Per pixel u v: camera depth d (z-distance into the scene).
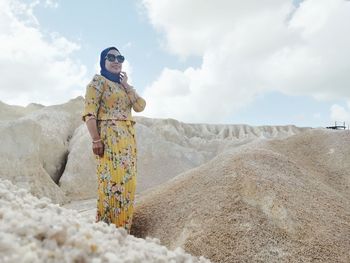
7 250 1.64
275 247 3.33
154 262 2.26
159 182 9.84
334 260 3.27
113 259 1.94
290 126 43.41
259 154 5.12
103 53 4.14
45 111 12.68
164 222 4.14
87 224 2.64
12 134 8.02
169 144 12.27
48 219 2.22
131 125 4.08
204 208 3.96
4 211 2.12
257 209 3.76
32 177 7.94
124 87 4.15
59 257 1.78
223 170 4.65
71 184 9.21
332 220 3.88
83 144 10.08
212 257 3.31
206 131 40.00
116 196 3.85
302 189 4.39
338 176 5.64
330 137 6.71
